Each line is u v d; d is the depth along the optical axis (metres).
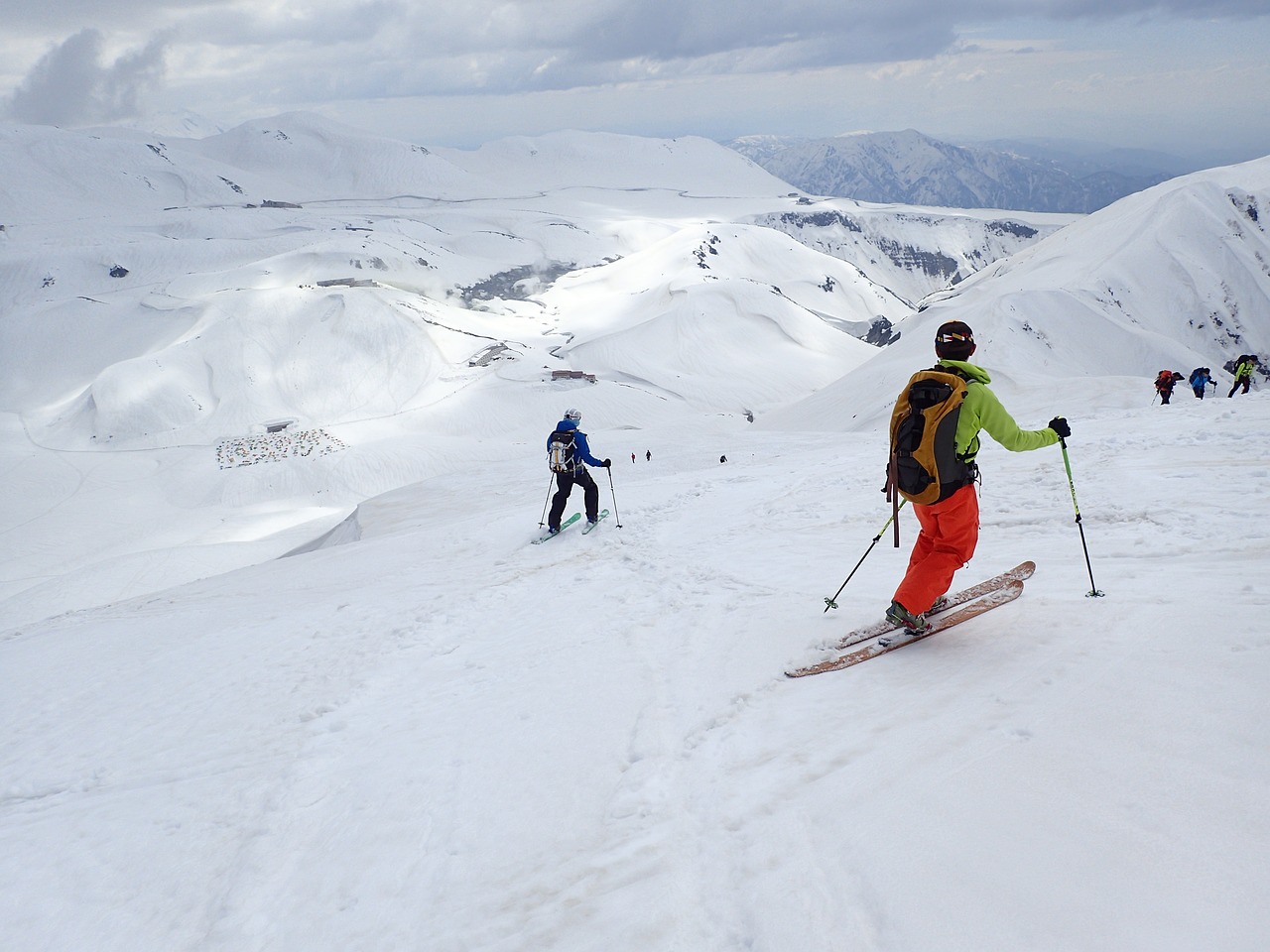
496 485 32.41
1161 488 8.70
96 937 3.81
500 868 3.53
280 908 3.64
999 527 8.44
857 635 5.28
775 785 3.56
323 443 188.00
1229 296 179.38
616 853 3.38
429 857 3.78
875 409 71.44
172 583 69.88
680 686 5.23
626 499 16.19
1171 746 3.04
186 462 184.62
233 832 4.54
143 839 4.72
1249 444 10.46
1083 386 38.75
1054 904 2.33
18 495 165.50
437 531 16.73
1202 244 194.38
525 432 196.12
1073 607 4.99
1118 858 2.47
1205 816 2.57
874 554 8.22
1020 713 3.64
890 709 4.07
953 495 4.67
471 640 7.73
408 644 7.89
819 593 6.89
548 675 6.09
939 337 4.84
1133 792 2.80
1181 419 14.52
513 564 11.65
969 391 4.56
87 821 5.15
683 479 18.94
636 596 8.32
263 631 9.57
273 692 7.11
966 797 3.02
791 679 4.89
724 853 3.13
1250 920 2.08
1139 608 4.71
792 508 12.30
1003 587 5.45
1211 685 3.43
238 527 141.88
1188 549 6.18
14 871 4.65
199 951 3.47
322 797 4.70
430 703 6.02
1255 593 4.64
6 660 10.55
